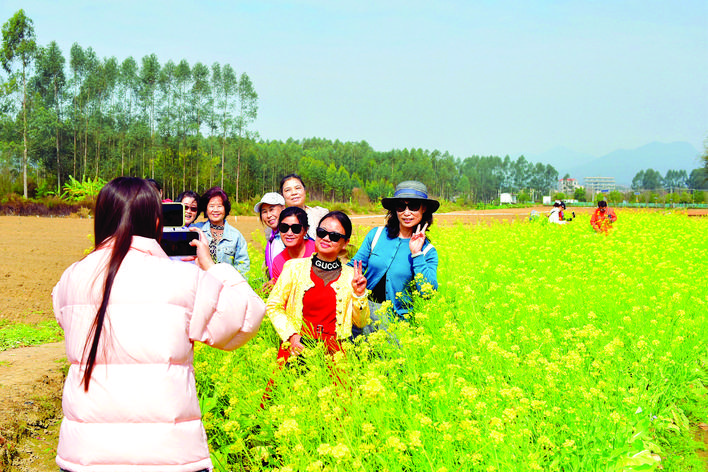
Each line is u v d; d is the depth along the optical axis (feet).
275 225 19.62
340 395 10.66
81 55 237.86
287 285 13.42
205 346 13.79
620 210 155.74
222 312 6.82
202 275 6.87
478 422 10.11
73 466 6.38
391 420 10.32
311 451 9.86
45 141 217.97
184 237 8.38
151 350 6.39
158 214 7.13
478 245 36.22
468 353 13.87
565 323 17.52
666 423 12.78
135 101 255.29
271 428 10.93
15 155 200.03
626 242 40.88
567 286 21.98
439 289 20.42
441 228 58.29
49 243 53.16
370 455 9.36
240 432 10.34
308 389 10.82
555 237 46.78
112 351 6.37
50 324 24.68
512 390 10.93
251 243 53.62
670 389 14.21
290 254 16.87
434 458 9.21
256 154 330.75
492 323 16.70
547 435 10.67
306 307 13.33
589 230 55.57
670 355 15.02
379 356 13.52
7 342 21.57
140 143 251.39
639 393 13.10
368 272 16.71
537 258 30.96
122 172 252.42
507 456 9.43
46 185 206.80
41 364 18.08
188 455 6.51
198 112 253.65
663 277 25.40
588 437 10.80
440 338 14.34
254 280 20.08
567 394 11.88
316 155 506.48
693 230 59.67
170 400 6.42
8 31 184.85
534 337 15.21
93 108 243.60
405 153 629.10
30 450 13.28
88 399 6.38
